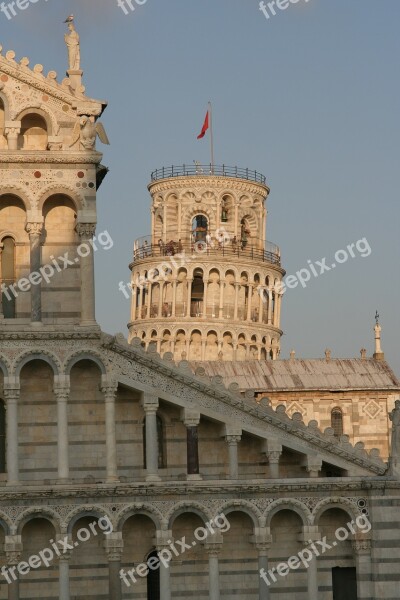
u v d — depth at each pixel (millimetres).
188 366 92750
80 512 89938
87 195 92875
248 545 94000
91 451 92438
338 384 170875
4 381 90188
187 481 91375
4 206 93938
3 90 93188
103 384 91125
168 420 94500
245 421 93188
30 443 92000
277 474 93000
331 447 93875
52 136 93250
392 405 171125
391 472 93500
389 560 92688
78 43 94688
